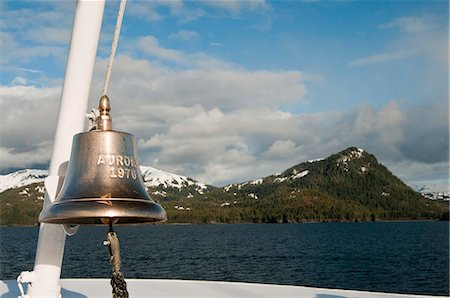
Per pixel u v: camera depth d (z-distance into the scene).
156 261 57.91
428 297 6.46
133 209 3.16
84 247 65.25
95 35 4.07
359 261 61.56
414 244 87.12
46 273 4.26
